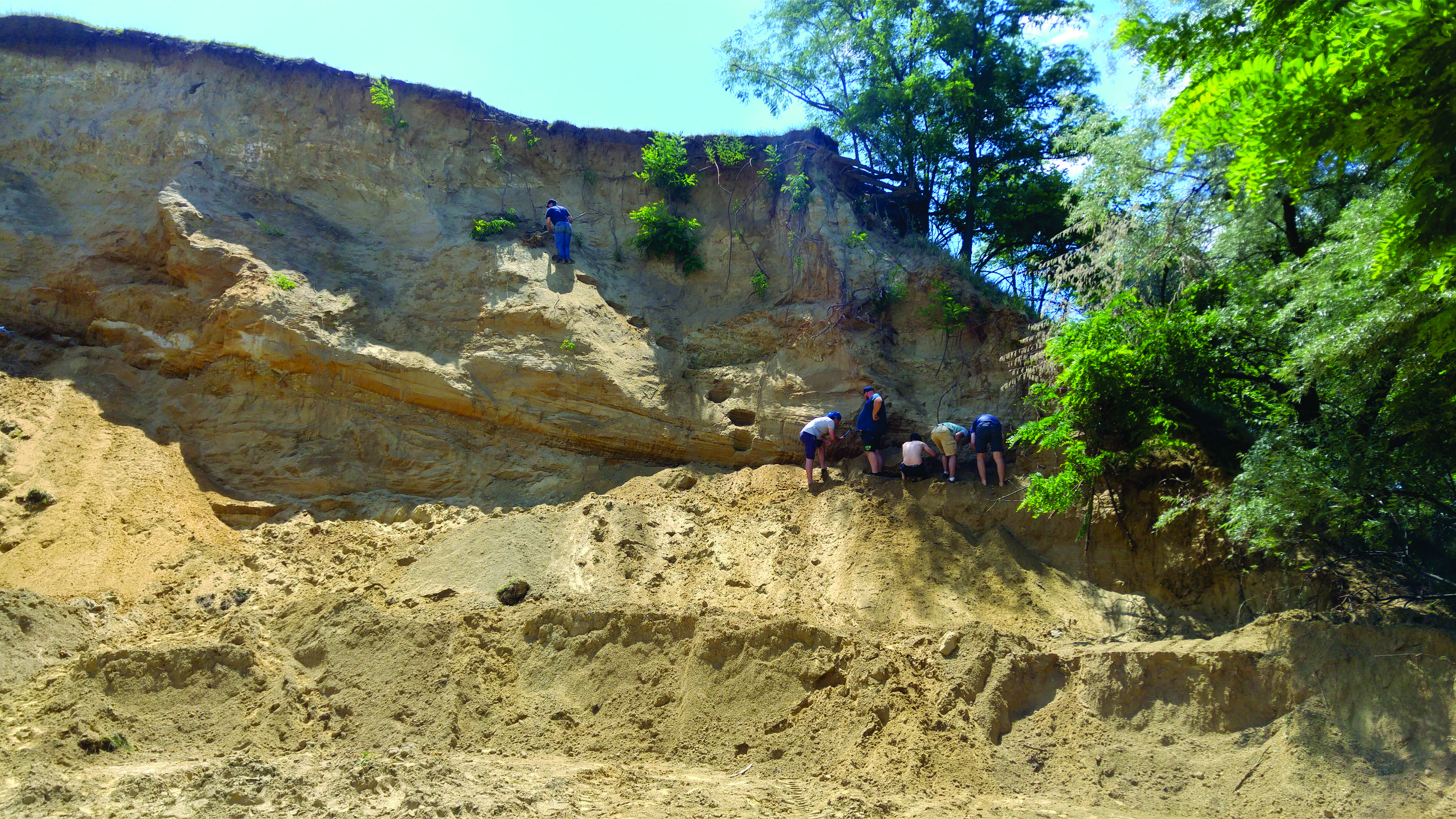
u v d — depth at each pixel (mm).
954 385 13477
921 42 17203
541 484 12961
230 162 15227
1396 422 8977
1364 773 7258
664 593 10875
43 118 15453
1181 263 11656
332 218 15414
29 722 8352
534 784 7445
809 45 17984
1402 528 9430
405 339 13711
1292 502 8711
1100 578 10922
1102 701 8555
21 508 11273
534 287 14211
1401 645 7875
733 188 16594
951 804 7387
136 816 6637
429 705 8883
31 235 14344
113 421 12750
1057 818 7156
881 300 14250
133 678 8906
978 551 11016
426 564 11242
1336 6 5293
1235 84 5152
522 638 9695
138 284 13984
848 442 12945
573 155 17062
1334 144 5027
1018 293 16672
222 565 11305
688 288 15883
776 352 14086
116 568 10961
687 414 13461
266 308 13195
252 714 8812
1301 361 8492
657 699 8953
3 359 13195
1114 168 12156
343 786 7188
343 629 9781
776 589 10922
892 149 17453
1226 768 7785
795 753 8297
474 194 16203
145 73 15922
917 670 8914
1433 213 5328
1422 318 7465
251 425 12969
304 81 16078
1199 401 11164
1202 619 10008
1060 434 10656
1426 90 4832
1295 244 10484
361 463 12922
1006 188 17219
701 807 7078
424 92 16609
